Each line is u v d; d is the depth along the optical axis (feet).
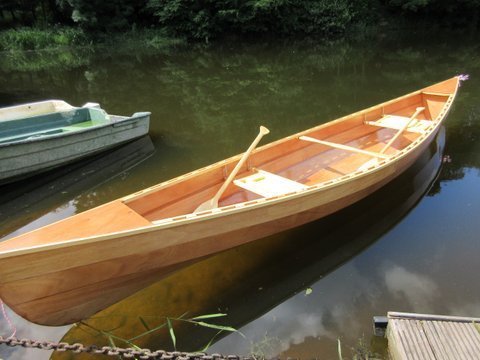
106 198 16.88
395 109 21.08
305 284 11.31
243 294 11.06
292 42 68.18
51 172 18.83
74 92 36.27
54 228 8.79
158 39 66.74
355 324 9.78
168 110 29.58
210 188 13.05
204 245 10.31
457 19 76.18
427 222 13.88
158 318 10.24
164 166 19.63
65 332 9.89
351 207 15.11
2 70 48.01
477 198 15.31
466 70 39.65
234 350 9.35
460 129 22.91
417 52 52.19
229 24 69.41
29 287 8.14
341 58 50.96
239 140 23.08
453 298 10.36
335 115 27.48
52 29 66.90
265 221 11.14
